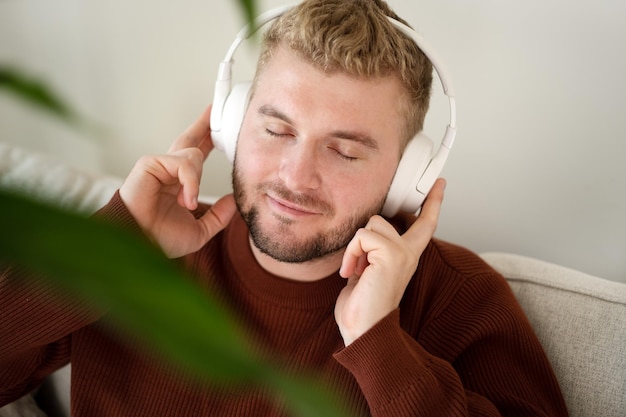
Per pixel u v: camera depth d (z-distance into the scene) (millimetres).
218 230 891
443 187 859
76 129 214
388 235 772
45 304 733
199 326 130
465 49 1111
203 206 1013
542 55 1076
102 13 1310
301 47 745
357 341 748
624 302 922
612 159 1099
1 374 869
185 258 928
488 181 1205
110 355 884
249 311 900
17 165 1179
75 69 1379
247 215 836
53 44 1362
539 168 1160
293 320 883
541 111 1115
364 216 824
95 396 875
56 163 1199
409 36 758
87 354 881
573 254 1200
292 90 754
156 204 817
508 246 1245
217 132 872
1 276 742
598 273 1191
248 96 833
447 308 913
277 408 825
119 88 1383
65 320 762
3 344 772
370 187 803
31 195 129
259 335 889
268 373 157
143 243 132
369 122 761
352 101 748
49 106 167
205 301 132
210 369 132
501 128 1153
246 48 1236
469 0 1071
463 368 891
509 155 1171
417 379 740
